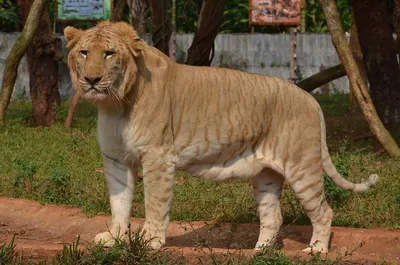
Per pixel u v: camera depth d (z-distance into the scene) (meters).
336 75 17.28
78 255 7.15
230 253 7.30
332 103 24.69
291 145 8.02
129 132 7.44
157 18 16.50
